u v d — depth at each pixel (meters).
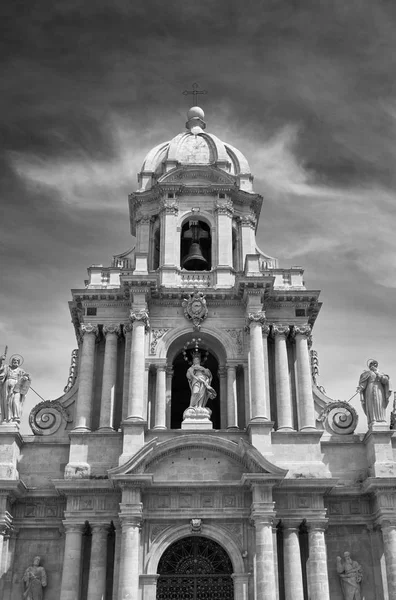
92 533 39.94
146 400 44.03
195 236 51.62
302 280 49.06
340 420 44.84
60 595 38.50
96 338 46.28
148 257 50.69
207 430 42.50
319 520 40.28
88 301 46.75
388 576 39.16
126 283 45.66
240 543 39.84
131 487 39.44
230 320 46.72
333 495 41.97
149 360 45.25
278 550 40.31
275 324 46.69
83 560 40.03
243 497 40.66
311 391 44.81
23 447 43.00
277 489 40.72
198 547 40.75
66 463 42.69
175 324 46.47
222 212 50.59
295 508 40.53
